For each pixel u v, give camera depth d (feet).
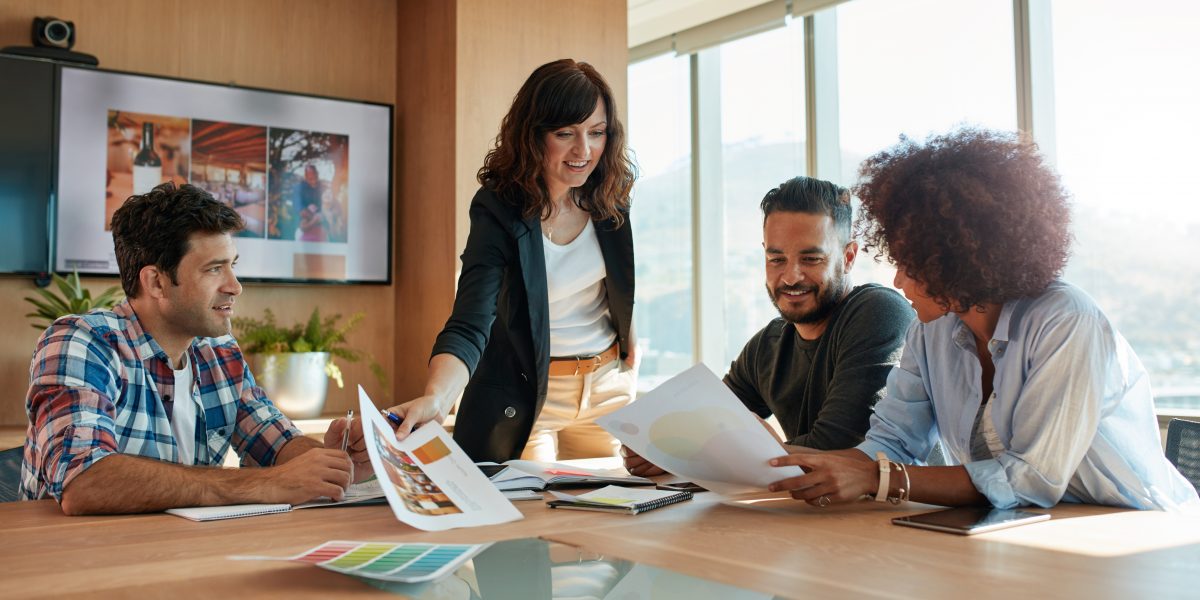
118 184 11.98
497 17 12.66
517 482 4.77
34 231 11.49
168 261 5.31
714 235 15.57
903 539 3.33
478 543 3.22
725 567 2.83
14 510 4.17
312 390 11.93
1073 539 3.32
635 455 5.41
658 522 3.73
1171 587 2.59
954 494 4.03
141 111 12.13
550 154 6.37
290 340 12.33
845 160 13.58
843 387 5.66
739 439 4.06
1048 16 11.18
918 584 2.61
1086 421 4.04
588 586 2.56
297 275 13.04
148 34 12.45
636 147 17.02
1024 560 2.95
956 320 4.82
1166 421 10.05
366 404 4.16
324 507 4.20
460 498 3.95
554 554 3.02
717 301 15.52
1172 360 10.07
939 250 4.14
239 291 5.63
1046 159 4.30
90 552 3.13
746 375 7.19
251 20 13.12
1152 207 10.21
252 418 5.85
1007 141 4.24
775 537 3.37
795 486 4.04
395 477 3.85
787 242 6.09
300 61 13.44
